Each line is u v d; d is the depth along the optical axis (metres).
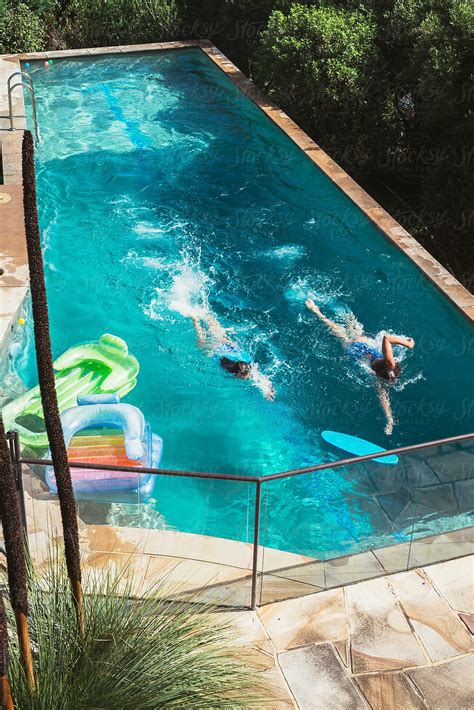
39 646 3.30
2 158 11.74
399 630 4.56
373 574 4.92
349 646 4.45
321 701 4.14
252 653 4.39
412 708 4.11
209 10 16.80
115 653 3.34
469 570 4.96
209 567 4.74
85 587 3.78
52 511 4.78
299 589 4.79
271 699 3.72
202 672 3.39
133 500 4.80
